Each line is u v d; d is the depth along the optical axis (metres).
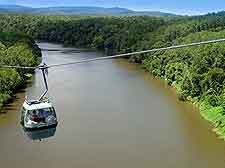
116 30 159.62
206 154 44.69
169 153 45.09
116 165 42.25
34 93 72.06
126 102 66.31
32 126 20.00
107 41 144.25
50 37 180.62
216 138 49.22
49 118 20.30
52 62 107.00
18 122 56.00
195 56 72.50
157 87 78.50
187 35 108.69
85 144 47.84
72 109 62.06
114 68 102.75
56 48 148.25
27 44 108.94
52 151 45.94
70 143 48.16
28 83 80.69
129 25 168.50
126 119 57.03
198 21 133.38
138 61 115.00
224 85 62.25
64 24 182.00
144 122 55.69
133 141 48.66
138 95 71.44
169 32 122.06
